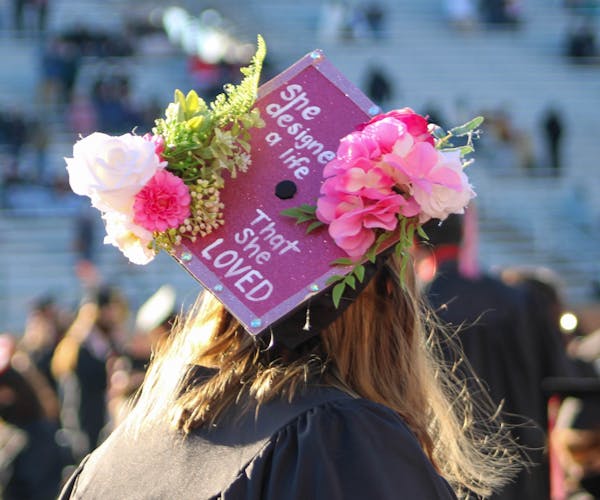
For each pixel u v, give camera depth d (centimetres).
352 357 344
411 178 333
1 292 3106
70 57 4047
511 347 670
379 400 343
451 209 340
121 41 4369
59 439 1262
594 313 2417
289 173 351
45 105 3994
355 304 346
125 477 338
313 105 362
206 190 343
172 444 336
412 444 319
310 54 369
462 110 4031
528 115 4400
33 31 4522
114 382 1082
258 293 336
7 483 1002
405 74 4600
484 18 4944
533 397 673
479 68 4662
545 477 668
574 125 4322
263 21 4906
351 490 309
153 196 337
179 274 3102
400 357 351
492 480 402
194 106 349
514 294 677
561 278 3334
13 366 1032
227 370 342
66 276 3156
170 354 370
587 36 4747
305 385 329
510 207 3631
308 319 333
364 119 360
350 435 316
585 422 639
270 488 311
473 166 3791
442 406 377
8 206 3369
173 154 343
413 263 360
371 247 338
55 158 3662
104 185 335
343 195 336
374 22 4831
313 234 341
